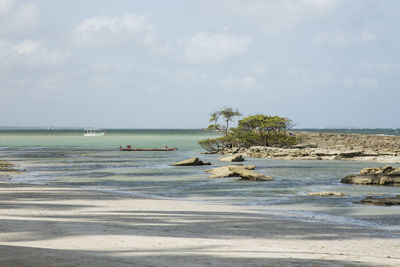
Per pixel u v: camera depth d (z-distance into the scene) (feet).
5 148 330.13
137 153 270.46
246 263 31.24
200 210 68.13
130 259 29.60
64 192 90.27
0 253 28.30
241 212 67.36
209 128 308.81
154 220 56.54
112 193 92.32
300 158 225.76
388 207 75.41
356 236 49.60
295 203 80.69
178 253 34.04
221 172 135.33
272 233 49.78
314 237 48.19
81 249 33.47
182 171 152.46
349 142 363.76
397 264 33.96
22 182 116.67
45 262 26.13
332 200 84.94
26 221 49.06
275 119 293.43
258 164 190.49
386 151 253.65
